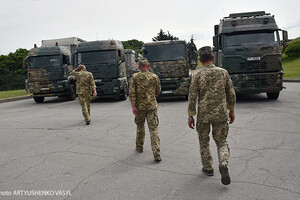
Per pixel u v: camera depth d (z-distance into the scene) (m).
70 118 9.16
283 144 5.11
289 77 24.00
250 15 11.26
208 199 3.13
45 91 15.18
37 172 4.21
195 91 3.64
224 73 3.58
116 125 7.58
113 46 13.73
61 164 4.52
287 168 3.95
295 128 6.28
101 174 4.02
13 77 34.75
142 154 4.91
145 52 12.37
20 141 6.21
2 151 5.46
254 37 10.55
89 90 7.97
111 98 16.36
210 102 3.55
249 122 7.16
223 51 10.64
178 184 3.57
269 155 4.54
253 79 10.42
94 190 3.50
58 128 7.50
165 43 12.35
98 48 13.70
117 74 13.53
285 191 3.25
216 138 3.62
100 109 11.25
